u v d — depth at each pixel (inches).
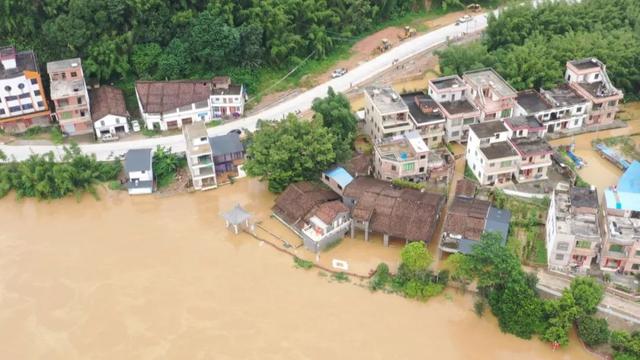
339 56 5462.6
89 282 3560.5
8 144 4530.0
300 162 3961.6
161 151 4350.4
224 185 4229.8
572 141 4461.1
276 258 3673.7
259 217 3964.1
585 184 3966.5
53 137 4596.5
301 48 5364.2
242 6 5206.7
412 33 5708.7
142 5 4936.0
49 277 3597.4
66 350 3193.9
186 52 4968.0
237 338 3216.0
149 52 4955.7
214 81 4785.9
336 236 3713.1
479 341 3171.8
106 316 3358.8
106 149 4478.3
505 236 3513.8
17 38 4926.2
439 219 3826.3
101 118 4532.5
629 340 2992.1
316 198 3843.5
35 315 3380.9
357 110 4803.2
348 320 3289.9
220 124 4714.6
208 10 5039.4
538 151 3956.7
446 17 6013.8
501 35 5221.5
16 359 3159.5
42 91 4569.4
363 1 5654.5
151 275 3590.1
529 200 3873.0
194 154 4037.9
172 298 3444.9
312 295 3435.0
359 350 3134.8
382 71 5236.2
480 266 3211.1
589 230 3353.8
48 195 4133.9
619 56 4776.1
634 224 3376.0
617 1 5388.8
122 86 4960.6
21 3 4840.1
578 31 5103.3
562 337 3053.6
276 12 5088.6
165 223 3956.7
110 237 3863.2
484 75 4623.5
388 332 3223.4
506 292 3184.1
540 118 4468.5
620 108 4798.2
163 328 3284.9
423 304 3358.8
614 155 4261.8
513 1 5698.8
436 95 4498.0
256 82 5078.7
